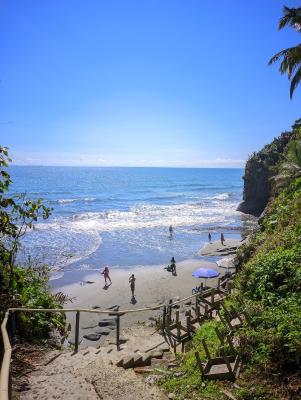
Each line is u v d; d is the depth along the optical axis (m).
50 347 8.70
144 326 17.38
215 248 35.91
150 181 171.88
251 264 12.20
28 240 38.28
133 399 6.34
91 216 56.69
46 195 92.75
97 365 7.85
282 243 13.43
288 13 24.89
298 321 7.66
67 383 6.60
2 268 8.87
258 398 6.20
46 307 9.76
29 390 6.27
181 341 11.75
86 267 29.75
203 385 6.79
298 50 24.55
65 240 38.97
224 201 82.69
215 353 7.86
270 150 57.41
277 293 9.84
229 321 9.16
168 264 31.05
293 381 6.38
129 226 48.44
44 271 12.73
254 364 7.08
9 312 7.81
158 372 8.02
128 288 24.95
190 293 23.86
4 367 3.62
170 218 55.84
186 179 198.50
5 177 8.34
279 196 22.86
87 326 18.50
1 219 8.41
